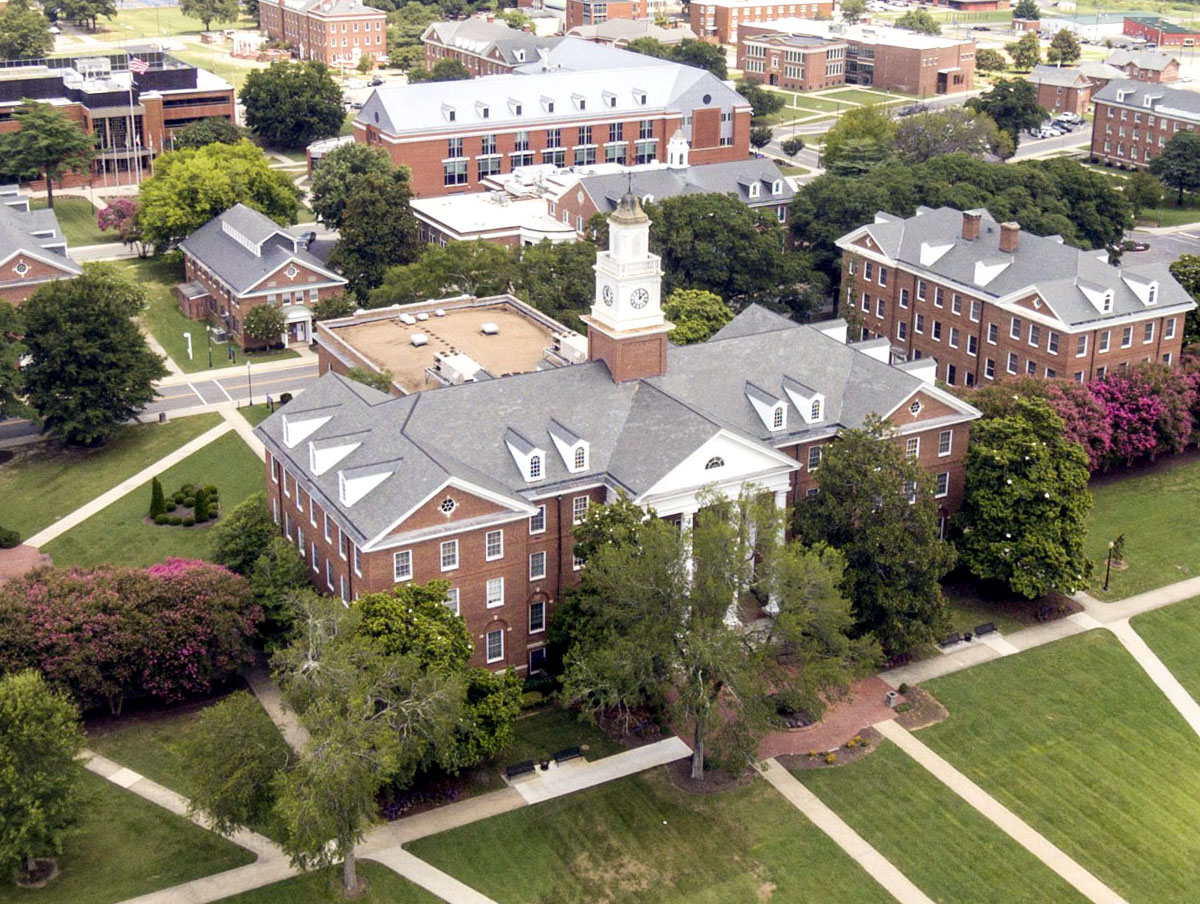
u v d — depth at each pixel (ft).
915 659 329.11
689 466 319.27
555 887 255.70
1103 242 597.93
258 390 493.36
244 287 529.86
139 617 290.35
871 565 316.81
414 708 252.42
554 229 586.45
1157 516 398.83
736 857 264.31
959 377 484.33
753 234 539.29
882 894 255.70
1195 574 368.48
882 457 317.01
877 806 278.87
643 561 275.18
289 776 241.14
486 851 264.11
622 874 259.39
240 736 247.91
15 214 560.61
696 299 468.75
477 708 278.05
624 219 330.34
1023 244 472.03
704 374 353.10
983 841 269.64
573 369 342.64
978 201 565.94
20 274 507.71
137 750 289.94
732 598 276.62
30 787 241.55
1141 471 428.15
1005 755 294.66
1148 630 342.44
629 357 341.82
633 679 275.59
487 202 634.02
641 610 276.00
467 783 283.18
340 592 312.71
